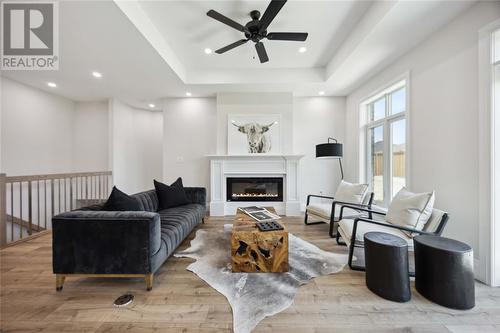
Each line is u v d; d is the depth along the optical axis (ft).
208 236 10.18
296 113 15.90
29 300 5.47
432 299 5.42
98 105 16.97
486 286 6.07
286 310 5.12
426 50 8.41
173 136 16.11
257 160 14.65
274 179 14.83
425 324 4.71
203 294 5.72
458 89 7.14
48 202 14.79
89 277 6.49
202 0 7.60
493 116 6.10
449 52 7.44
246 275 6.63
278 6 6.44
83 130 16.93
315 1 7.68
